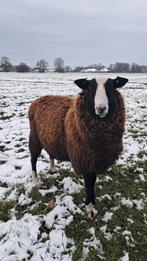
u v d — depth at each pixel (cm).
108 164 126
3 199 139
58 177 157
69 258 101
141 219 122
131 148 204
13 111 359
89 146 119
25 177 159
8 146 214
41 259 100
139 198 137
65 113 133
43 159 183
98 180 154
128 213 125
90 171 123
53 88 711
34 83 908
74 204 130
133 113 351
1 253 103
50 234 112
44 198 137
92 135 117
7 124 286
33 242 108
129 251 105
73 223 120
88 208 125
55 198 137
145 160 185
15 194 141
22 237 110
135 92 630
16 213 126
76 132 121
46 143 142
